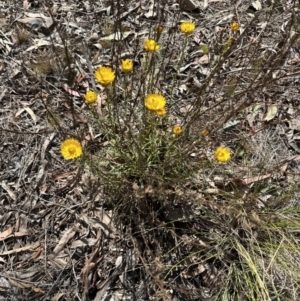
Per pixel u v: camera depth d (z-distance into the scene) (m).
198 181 0.56
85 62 0.69
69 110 0.63
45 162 0.59
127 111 0.62
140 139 0.53
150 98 0.47
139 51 0.70
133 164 0.53
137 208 0.54
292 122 0.66
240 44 0.72
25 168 0.59
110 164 0.56
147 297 0.52
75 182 0.57
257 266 0.52
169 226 0.55
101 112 0.63
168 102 0.64
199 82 0.68
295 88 0.68
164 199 0.53
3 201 0.56
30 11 0.73
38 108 0.63
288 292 0.52
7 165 0.59
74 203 0.57
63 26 0.73
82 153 0.47
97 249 0.54
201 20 0.75
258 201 0.57
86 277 0.52
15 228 0.55
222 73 0.66
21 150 0.60
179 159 0.52
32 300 0.51
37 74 0.66
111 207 0.56
